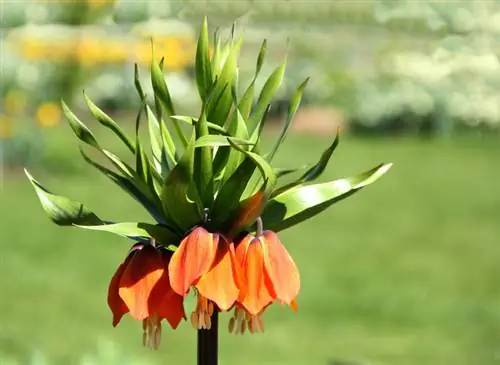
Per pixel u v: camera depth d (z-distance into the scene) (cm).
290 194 191
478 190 1176
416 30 1873
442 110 1586
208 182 187
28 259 838
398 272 818
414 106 1585
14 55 1250
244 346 615
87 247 880
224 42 217
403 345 628
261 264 181
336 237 943
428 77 1652
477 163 1355
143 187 191
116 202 1050
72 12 1427
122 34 1579
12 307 705
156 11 1623
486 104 1594
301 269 822
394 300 729
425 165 1334
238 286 180
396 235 956
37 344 623
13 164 1134
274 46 1941
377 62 1802
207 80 196
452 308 713
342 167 1291
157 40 1620
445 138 1568
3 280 775
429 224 1007
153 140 201
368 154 1405
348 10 1959
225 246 181
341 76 1741
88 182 1123
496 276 810
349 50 1923
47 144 1196
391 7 1889
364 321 677
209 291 178
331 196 190
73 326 662
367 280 788
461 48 1708
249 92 194
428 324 673
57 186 1098
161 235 187
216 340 193
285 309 695
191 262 178
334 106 1681
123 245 891
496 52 1688
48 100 1377
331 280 785
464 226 999
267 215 191
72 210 188
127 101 1631
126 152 1265
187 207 184
